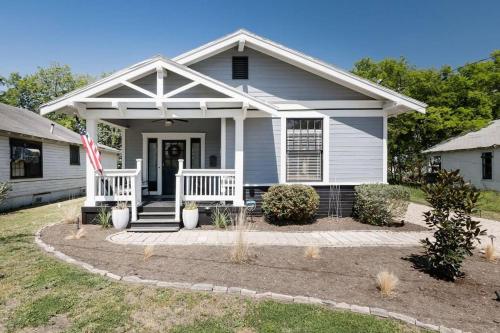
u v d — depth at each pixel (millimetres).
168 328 3037
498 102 23672
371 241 6453
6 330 2965
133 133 11156
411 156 24047
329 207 9172
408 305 3555
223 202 8508
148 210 8109
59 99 7543
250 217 8680
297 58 8828
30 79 34250
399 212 8172
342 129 9273
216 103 8023
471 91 22547
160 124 11125
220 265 4793
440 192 4520
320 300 3604
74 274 4336
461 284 4215
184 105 8219
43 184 14258
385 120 9250
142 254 5352
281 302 3586
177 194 7805
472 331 3031
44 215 9891
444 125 22047
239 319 3211
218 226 7797
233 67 9297
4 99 33375
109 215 7820
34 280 4117
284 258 5191
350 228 7797
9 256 5180
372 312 3348
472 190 4312
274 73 9289
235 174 8305
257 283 4109
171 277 4273
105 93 8500
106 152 22047
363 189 8430
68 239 6391
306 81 9281
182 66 7645
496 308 3527
